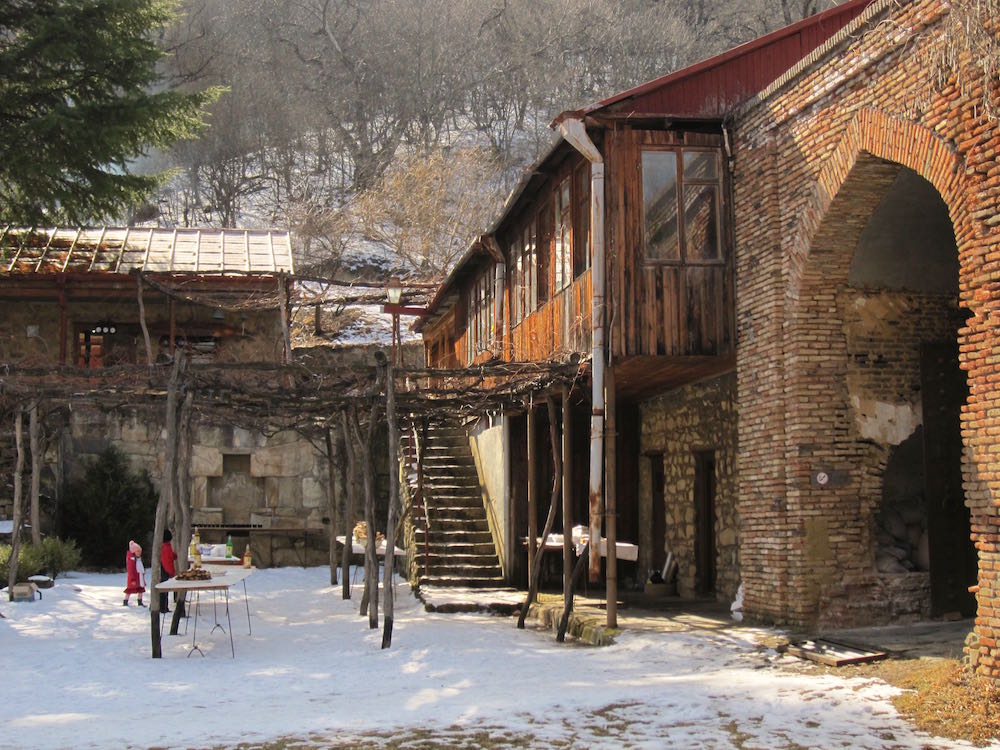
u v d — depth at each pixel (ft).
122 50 71.05
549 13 168.04
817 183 37.22
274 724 27.35
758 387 40.55
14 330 79.87
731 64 44.09
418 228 128.47
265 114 162.09
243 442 78.84
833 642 34.86
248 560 51.78
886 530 40.19
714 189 43.55
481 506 66.74
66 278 76.38
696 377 48.88
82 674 37.19
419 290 96.07
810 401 38.52
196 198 158.92
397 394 46.65
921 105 31.30
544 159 48.91
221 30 165.17
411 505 63.93
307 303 85.56
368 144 160.45
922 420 39.09
